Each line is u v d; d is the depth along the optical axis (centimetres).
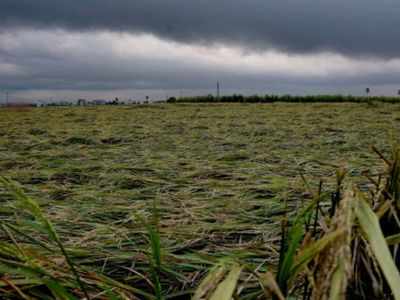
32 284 83
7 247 76
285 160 306
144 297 91
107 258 107
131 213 158
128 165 284
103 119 820
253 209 170
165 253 111
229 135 504
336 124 653
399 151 80
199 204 176
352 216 55
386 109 1079
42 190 208
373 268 71
